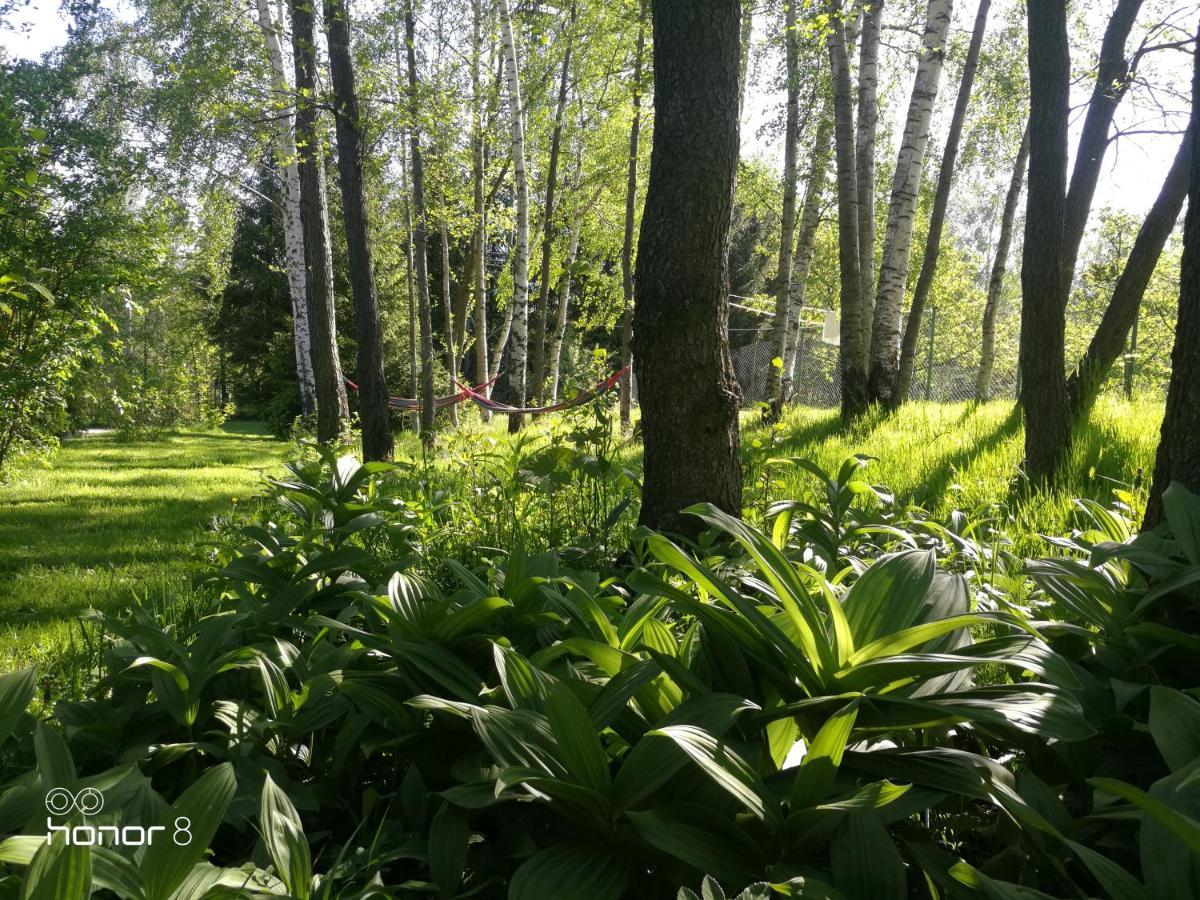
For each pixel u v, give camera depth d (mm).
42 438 11727
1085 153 8367
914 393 22172
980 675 2645
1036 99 5539
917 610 1844
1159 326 22562
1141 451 5969
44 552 7066
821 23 8984
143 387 13758
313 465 3686
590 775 1600
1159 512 2768
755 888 1333
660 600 2154
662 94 4012
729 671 1933
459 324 24578
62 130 10484
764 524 3891
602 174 19391
